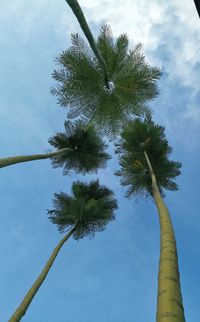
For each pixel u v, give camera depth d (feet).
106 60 63.87
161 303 19.53
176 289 21.02
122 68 64.75
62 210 71.97
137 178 68.54
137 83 64.39
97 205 71.56
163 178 68.18
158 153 68.54
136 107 66.13
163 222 34.63
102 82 65.05
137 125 68.64
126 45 64.64
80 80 64.64
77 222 71.36
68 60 63.98
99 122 68.28
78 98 66.03
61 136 71.87
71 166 74.02
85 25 35.68
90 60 63.67
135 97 65.46
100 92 65.87
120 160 69.67
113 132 68.33
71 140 71.97
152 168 66.95
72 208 70.74
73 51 63.77
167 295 20.08
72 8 33.58
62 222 71.51
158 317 18.65
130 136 68.59
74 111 67.26
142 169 68.18
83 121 68.74
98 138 71.15
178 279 22.77
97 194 78.07
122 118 67.51
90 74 64.28
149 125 68.85
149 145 68.33
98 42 63.98
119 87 65.46
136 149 69.15
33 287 47.62
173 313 18.56
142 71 64.54
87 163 73.97
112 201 77.20
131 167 68.69
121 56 64.34
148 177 68.08
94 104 66.64
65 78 64.69
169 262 24.89
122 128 68.18
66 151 70.33
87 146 72.28
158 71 65.46
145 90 65.05
